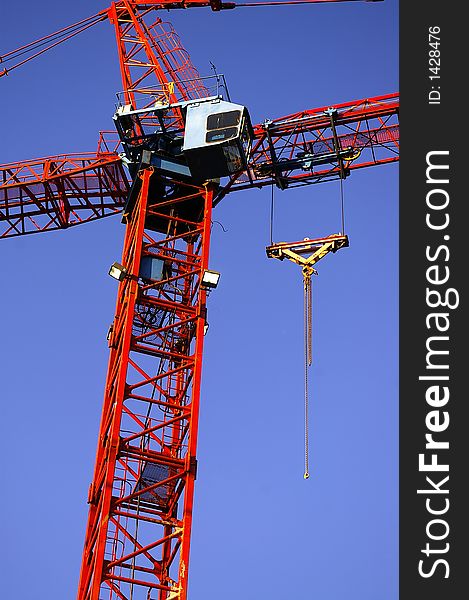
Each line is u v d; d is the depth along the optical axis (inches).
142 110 3331.7
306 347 3417.8
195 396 2977.4
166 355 3053.6
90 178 3622.0
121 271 3115.2
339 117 3516.2
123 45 3752.5
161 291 3169.3
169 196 3368.6
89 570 2861.7
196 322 3083.2
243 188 3567.9
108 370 3139.8
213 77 3331.7
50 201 3678.6
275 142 3538.4
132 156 3410.4
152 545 2817.4
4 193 3683.6
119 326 3161.9
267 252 3526.1
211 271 3105.3
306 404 3277.6
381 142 3528.5
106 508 2812.5
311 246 3508.9
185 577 2748.5
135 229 3287.4
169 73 3663.9
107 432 3034.0
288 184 3585.1
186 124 3272.6
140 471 2935.5
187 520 2822.3
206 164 3267.7
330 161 3521.2
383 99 3518.7
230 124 3235.7
